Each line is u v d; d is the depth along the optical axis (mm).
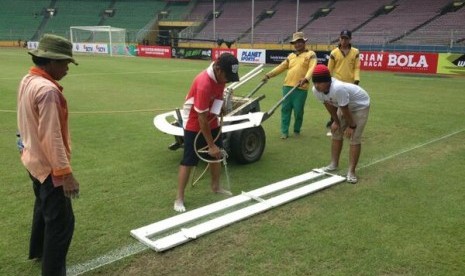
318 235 3883
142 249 3631
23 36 44000
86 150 6578
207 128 4156
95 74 18359
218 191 4910
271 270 3328
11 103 10469
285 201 4566
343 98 4793
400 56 20703
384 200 4711
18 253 3559
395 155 6449
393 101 11734
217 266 3391
